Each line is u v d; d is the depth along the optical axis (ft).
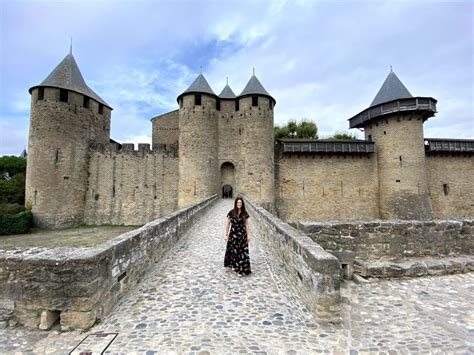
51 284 8.42
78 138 73.77
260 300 10.61
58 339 7.77
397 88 74.69
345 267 15.14
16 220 61.26
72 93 72.59
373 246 15.81
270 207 74.74
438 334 8.44
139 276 12.71
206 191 74.59
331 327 8.62
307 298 9.85
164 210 79.15
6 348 7.29
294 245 11.89
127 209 78.13
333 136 125.70
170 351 7.19
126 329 8.37
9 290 8.56
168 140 102.17
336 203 79.87
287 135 116.47
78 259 8.44
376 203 78.59
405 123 72.13
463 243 16.93
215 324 8.71
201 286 12.10
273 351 7.25
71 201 71.36
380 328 8.82
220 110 81.66
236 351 7.22
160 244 16.55
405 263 14.88
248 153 75.87
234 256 14.11
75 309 8.29
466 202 78.02
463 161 79.51
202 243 21.27
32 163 67.15
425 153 77.77
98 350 7.22
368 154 79.87
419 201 69.31
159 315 9.32
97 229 68.80
